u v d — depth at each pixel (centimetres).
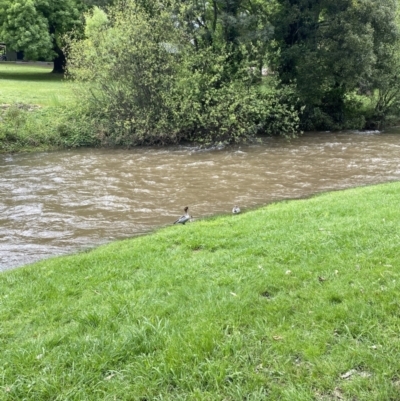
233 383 321
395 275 463
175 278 529
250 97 1903
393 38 2253
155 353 362
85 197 1182
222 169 1523
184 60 1889
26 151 1744
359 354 337
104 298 491
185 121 1914
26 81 3056
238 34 2123
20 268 665
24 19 3266
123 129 1886
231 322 400
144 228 936
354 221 697
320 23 2281
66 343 394
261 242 643
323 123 2428
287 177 1402
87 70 1839
